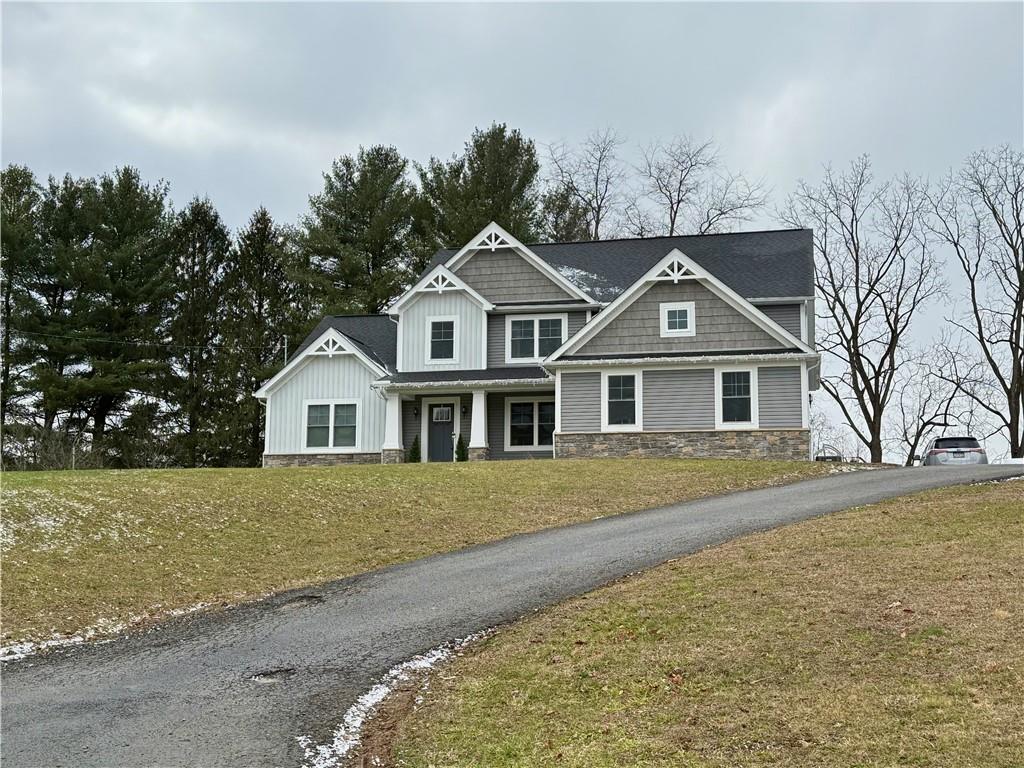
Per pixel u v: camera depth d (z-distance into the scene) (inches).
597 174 2297.0
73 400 1766.7
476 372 1275.8
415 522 738.2
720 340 1154.7
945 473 863.1
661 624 435.2
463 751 328.5
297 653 445.7
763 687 352.2
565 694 370.6
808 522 631.2
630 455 1142.3
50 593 535.2
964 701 322.3
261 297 2119.8
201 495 768.3
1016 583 433.1
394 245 2053.4
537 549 640.4
